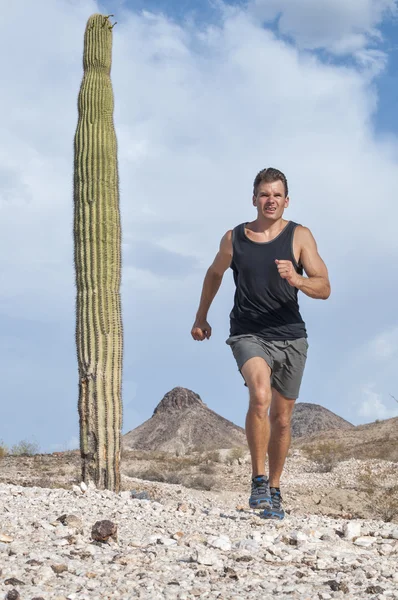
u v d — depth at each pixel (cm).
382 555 394
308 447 2238
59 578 288
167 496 1045
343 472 1590
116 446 748
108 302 765
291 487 1390
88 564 314
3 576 286
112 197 792
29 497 542
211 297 516
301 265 475
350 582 311
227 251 488
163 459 1909
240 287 472
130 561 325
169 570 313
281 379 480
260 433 455
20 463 1647
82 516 448
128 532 411
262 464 463
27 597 259
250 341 468
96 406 744
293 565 345
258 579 308
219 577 309
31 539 365
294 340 470
